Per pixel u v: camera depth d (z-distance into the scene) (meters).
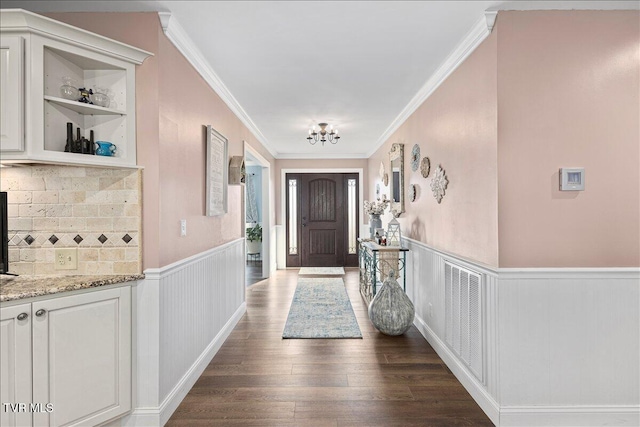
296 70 3.19
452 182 2.99
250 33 2.53
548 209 2.26
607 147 2.26
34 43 1.82
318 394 2.63
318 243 8.28
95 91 2.16
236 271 4.23
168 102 2.38
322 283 6.42
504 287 2.25
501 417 2.25
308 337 3.74
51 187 2.24
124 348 2.15
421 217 3.90
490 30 2.32
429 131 3.61
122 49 2.12
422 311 3.83
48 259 2.23
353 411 2.42
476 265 2.52
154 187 2.24
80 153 2.05
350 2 2.17
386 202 5.43
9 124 1.79
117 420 2.19
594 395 2.26
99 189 2.24
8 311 1.73
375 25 2.43
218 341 3.44
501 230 2.26
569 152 2.25
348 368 3.04
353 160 8.09
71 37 1.93
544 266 2.26
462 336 2.77
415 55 2.89
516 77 2.26
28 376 1.79
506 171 2.26
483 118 2.44
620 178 2.26
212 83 3.26
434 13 2.29
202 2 2.16
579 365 2.26
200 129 3.00
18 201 2.23
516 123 2.25
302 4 2.18
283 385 2.76
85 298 1.98
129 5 2.19
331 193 8.26
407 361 3.17
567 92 2.25
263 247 7.04
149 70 2.25
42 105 1.85
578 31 2.26
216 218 3.45
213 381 2.83
